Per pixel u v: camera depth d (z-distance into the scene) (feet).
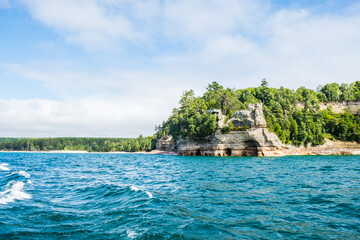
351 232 29.78
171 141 447.42
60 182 74.18
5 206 40.93
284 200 46.78
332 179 74.74
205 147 294.05
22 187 61.36
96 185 67.21
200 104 395.34
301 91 506.07
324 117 375.04
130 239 26.89
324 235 28.81
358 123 361.10
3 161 206.49
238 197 49.57
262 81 476.95
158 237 27.48
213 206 42.32
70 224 32.32
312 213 38.01
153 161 206.08
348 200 46.19
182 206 42.27
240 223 33.12
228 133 272.51
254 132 263.49
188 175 89.81
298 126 334.03
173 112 476.54
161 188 61.77
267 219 34.94
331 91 500.74
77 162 196.95
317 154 311.68
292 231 30.19
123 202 45.57
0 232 28.14
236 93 458.50
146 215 36.47
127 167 140.15
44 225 31.71
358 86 563.48
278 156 261.85
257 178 78.23
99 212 38.58
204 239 27.20
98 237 27.50
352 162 159.94
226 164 145.28
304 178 77.61
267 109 337.52
